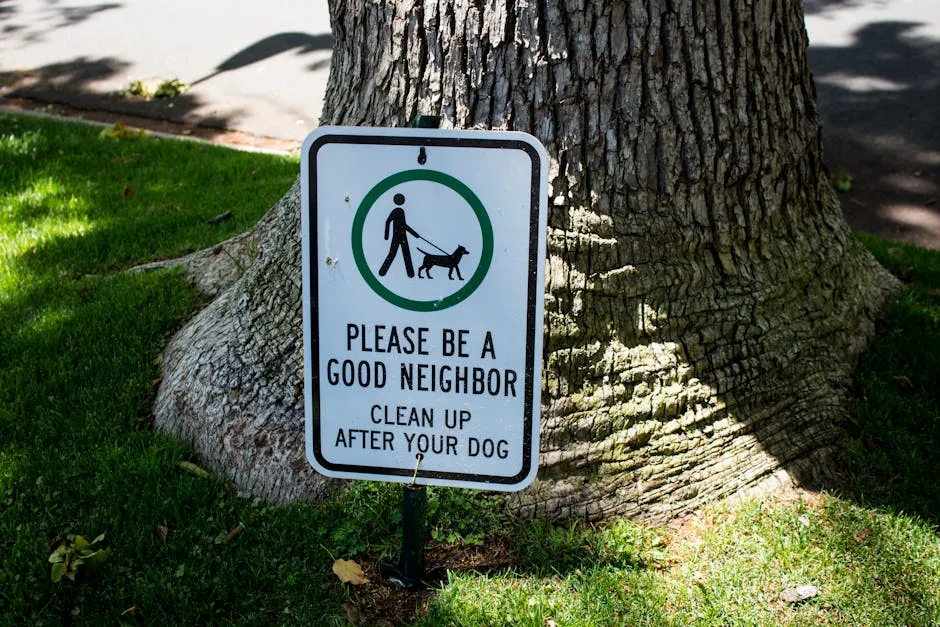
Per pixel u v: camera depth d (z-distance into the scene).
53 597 2.52
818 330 3.17
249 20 11.09
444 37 2.63
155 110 8.18
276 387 2.97
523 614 2.43
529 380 2.18
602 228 2.70
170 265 4.36
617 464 2.76
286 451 2.88
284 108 8.24
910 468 2.97
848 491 2.93
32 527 2.77
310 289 2.20
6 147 6.27
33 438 3.19
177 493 2.84
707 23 2.69
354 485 2.80
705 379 2.87
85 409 3.33
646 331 2.79
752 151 2.90
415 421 2.24
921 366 3.42
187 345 3.39
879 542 2.71
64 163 6.19
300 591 2.53
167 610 2.48
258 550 2.64
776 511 2.82
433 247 2.13
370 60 2.83
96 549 2.67
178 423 3.14
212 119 7.96
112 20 11.18
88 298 4.11
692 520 2.82
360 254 2.16
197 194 5.67
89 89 8.77
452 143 2.07
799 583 2.57
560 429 2.73
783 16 2.98
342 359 2.23
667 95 2.68
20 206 5.38
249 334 3.11
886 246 5.04
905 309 3.68
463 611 2.44
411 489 2.37
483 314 2.16
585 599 2.47
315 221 2.15
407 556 2.48
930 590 2.55
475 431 2.23
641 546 2.68
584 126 2.64
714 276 2.91
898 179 6.70
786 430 3.00
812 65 8.69
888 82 8.26
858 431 3.13
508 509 2.74
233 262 4.01
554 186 2.66
